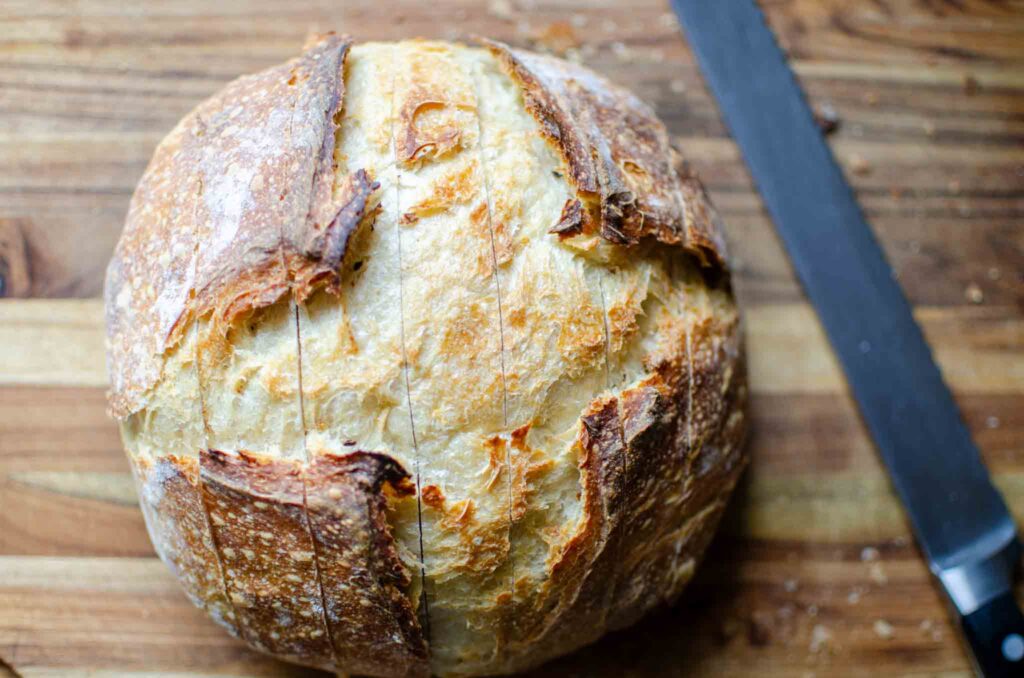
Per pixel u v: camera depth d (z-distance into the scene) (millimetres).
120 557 585
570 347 505
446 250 501
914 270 647
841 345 626
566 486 507
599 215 515
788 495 622
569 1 647
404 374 496
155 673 577
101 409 594
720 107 644
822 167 637
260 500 492
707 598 608
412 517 500
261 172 505
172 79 621
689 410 526
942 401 623
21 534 583
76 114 613
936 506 615
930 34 666
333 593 503
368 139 513
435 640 521
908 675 608
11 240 600
